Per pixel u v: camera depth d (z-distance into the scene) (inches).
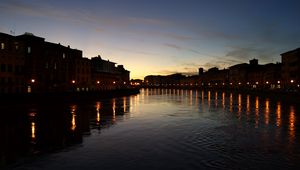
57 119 1349.7
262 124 1253.1
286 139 909.8
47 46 2785.4
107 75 4675.2
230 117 1535.4
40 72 2667.3
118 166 617.0
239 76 6348.4
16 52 2364.7
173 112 1825.8
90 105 2223.2
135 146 806.5
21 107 1771.7
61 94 2294.5
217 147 794.8
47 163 637.9
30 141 863.7
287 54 3836.1
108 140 888.3
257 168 604.4
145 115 1625.2
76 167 609.3
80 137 933.8
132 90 5191.9
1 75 2194.9
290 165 625.0
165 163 639.8
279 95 3031.5
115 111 1822.1
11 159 669.3
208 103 2746.1
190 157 690.8
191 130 1088.8
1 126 1127.6
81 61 3513.8
